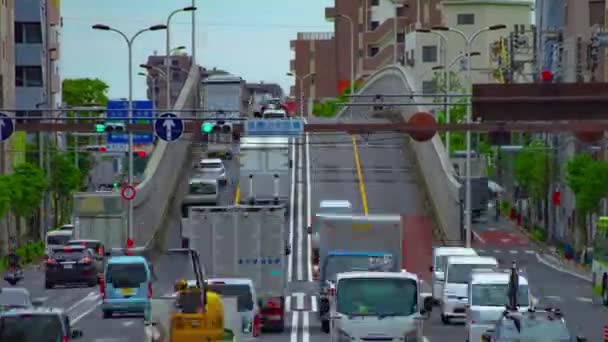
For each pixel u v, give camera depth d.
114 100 193.00
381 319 75.88
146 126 117.06
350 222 111.69
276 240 103.88
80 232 177.12
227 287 88.62
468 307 92.38
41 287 154.50
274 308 102.62
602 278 133.12
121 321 112.56
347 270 109.62
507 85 86.62
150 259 166.12
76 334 70.88
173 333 70.19
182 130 116.81
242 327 82.06
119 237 177.50
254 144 198.50
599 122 94.88
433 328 107.75
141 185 181.25
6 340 65.94
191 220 104.56
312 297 134.38
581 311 123.00
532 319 72.62
